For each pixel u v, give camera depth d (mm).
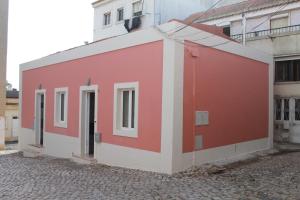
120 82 10961
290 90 17250
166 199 6621
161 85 9391
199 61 9961
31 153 16266
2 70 21391
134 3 27078
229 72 11250
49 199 6785
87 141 13227
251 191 7117
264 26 19547
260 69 13070
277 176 8656
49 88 15711
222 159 10867
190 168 9438
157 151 9438
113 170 10125
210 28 12055
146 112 9852
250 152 12367
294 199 6523
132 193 7121
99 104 11992
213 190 7227
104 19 29891
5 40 21500
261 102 13094
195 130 9797
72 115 13758
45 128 15867
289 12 18484
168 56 9211
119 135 10914
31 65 17578
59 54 14797
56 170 10500
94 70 12367
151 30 9750
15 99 28672
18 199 6855
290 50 17141
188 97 9555
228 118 11188
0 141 21078
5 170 10727
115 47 11234
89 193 7203
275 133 17484
